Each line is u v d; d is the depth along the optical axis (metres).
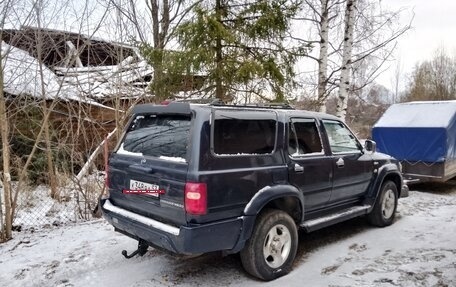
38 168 8.48
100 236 5.39
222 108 3.73
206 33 7.56
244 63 7.61
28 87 7.93
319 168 4.61
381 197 5.76
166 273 4.20
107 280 4.04
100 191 7.01
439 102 9.32
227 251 3.70
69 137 8.53
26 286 3.92
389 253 4.73
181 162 3.47
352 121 18.44
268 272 3.95
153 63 8.16
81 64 10.34
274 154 4.09
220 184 3.47
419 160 8.87
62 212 7.02
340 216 4.99
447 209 7.09
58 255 4.67
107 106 9.01
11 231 5.67
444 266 4.20
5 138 5.62
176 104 3.73
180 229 3.36
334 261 4.51
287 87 8.45
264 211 4.00
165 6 10.88
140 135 4.16
